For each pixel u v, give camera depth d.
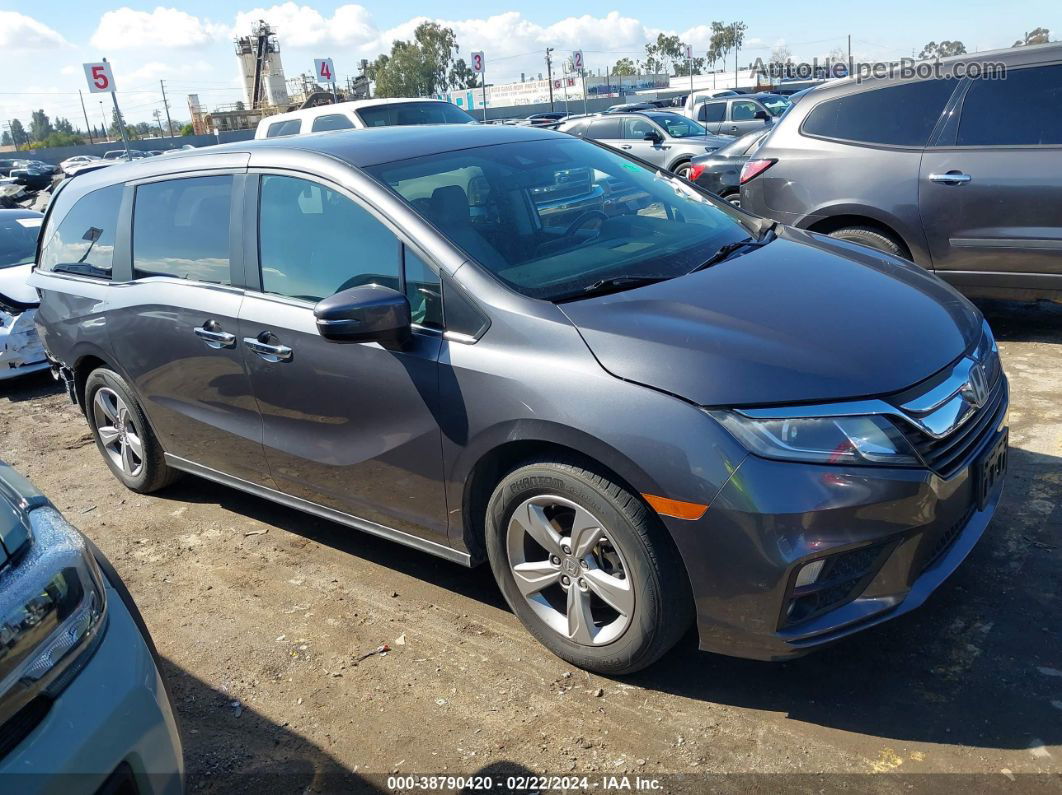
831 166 5.90
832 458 2.34
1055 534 3.34
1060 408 4.49
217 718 2.87
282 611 3.46
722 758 2.45
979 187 5.35
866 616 2.45
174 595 3.68
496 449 2.81
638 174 3.97
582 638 2.82
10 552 1.85
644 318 2.68
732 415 2.39
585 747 2.55
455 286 2.92
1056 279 5.28
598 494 2.59
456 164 3.46
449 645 3.11
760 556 2.36
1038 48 5.32
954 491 2.52
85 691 1.76
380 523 3.36
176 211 3.98
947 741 2.42
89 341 4.43
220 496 4.67
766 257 3.30
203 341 3.73
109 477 5.14
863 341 2.58
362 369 3.11
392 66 91.31
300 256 3.40
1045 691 2.57
